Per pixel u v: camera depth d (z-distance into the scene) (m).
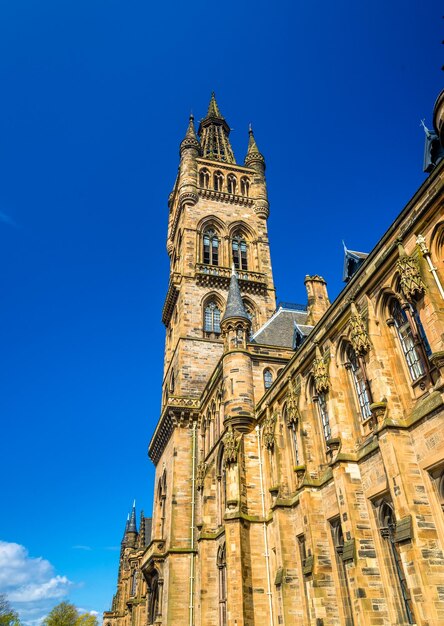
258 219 78.31
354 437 27.44
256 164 84.19
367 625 22.11
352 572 23.53
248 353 46.44
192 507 52.97
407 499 20.83
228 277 69.62
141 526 84.75
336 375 29.53
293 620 30.45
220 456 47.03
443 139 23.58
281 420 37.44
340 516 25.53
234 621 33.84
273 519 35.25
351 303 27.70
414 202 24.05
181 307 66.81
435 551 19.88
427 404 21.55
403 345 24.77
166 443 61.81
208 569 44.06
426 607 18.70
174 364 65.81
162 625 48.97
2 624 132.12
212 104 103.88
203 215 75.56
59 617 158.62
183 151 81.25
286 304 62.12
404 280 22.62
